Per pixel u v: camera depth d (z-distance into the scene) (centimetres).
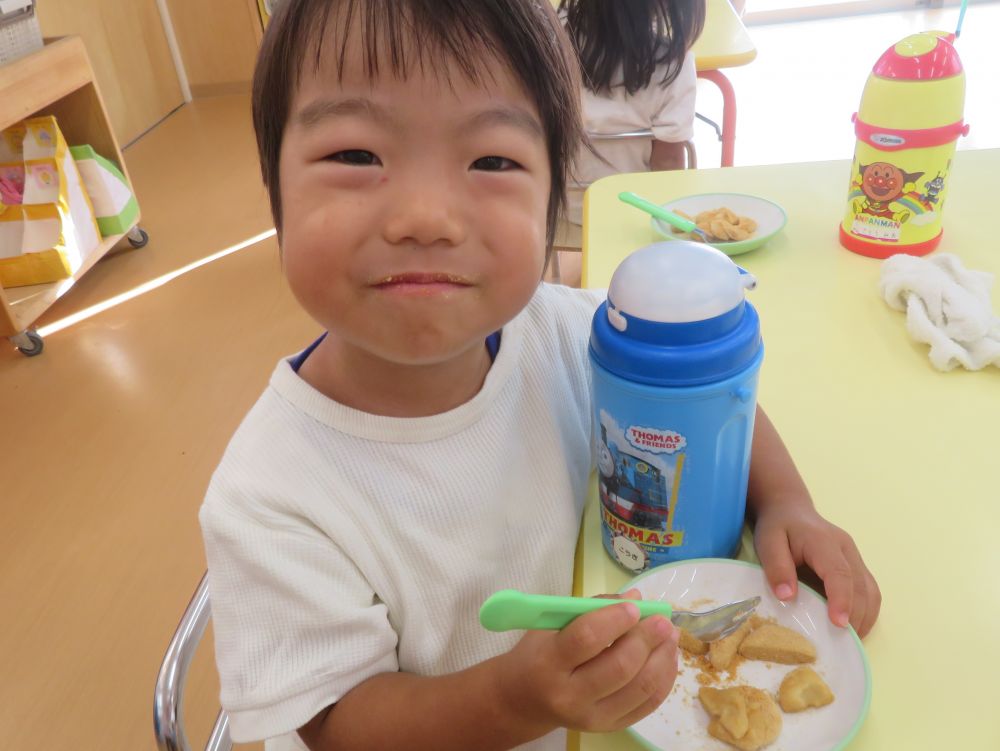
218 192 324
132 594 150
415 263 47
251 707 51
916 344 79
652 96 174
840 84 389
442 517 60
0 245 240
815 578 57
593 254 98
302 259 48
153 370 215
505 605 39
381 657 55
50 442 192
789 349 80
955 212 102
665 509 54
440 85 46
